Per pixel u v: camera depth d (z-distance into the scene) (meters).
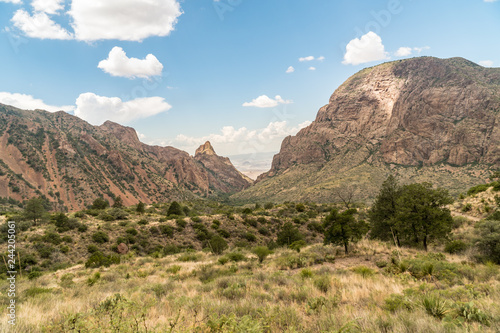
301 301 6.57
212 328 4.30
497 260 12.73
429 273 9.26
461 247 17.17
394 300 5.63
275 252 23.73
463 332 3.63
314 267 13.83
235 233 57.75
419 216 19.06
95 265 23.92
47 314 5.95
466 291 6.62
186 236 54.34
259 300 6.86
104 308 5.32
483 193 41.47
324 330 4.13
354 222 17.97
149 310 5.96
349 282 8.65
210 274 13.50
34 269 29.50
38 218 51.03
